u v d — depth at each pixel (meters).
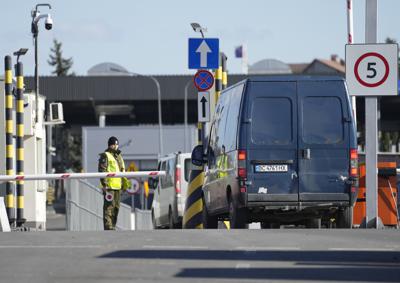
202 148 51.94
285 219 46.62
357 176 43.72
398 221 55.16
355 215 53.34
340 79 43.72
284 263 25.95
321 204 43.56
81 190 66.44
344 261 26.41
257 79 43.66
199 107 55.06
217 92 61.69
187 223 53.81
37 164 74.25
